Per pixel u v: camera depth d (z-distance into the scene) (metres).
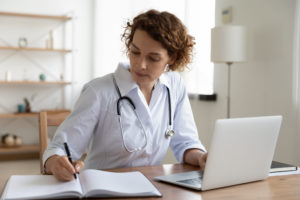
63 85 4.89
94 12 4.94
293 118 2.51
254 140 1.09
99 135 1.39
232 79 3.21
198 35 3.61
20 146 4.43
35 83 4.43
